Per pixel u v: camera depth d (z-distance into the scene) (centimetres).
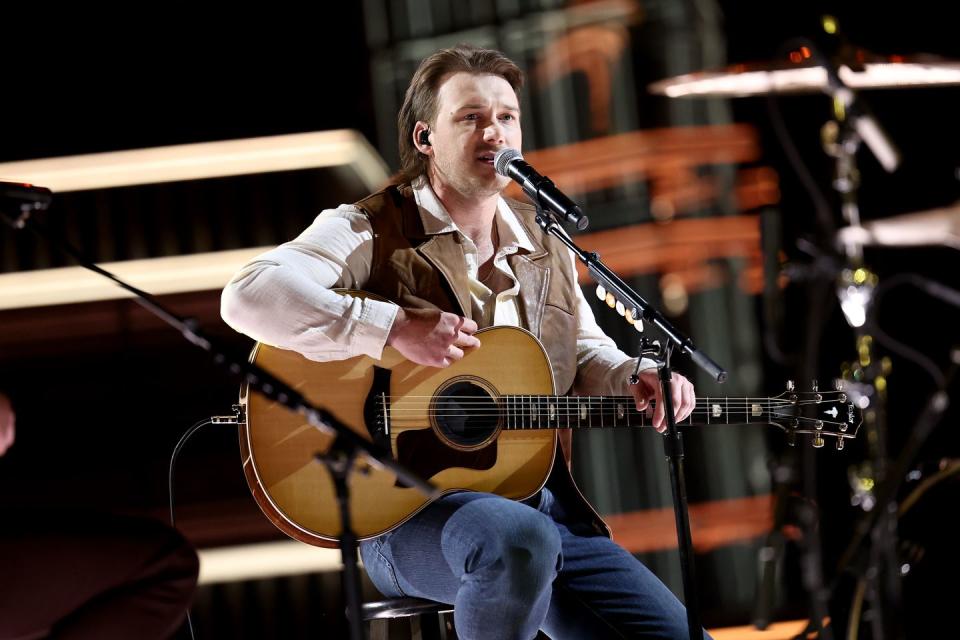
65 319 1555
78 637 581
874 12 1658
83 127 1739
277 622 1458
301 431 833
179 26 1756
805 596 1495
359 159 1723
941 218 1109
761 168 1697
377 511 835
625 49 1702
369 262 898
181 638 1350
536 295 944
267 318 829
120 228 1653
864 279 1166
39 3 1712
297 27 1806
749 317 1655
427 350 839
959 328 1550
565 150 1708
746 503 1639
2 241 1599
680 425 929
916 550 1066
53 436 1526
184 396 1552
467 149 897
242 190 1689
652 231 1664
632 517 1666
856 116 1084
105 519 601
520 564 778
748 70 1197
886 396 1548
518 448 886
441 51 940
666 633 862
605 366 966
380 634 920
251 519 1491
